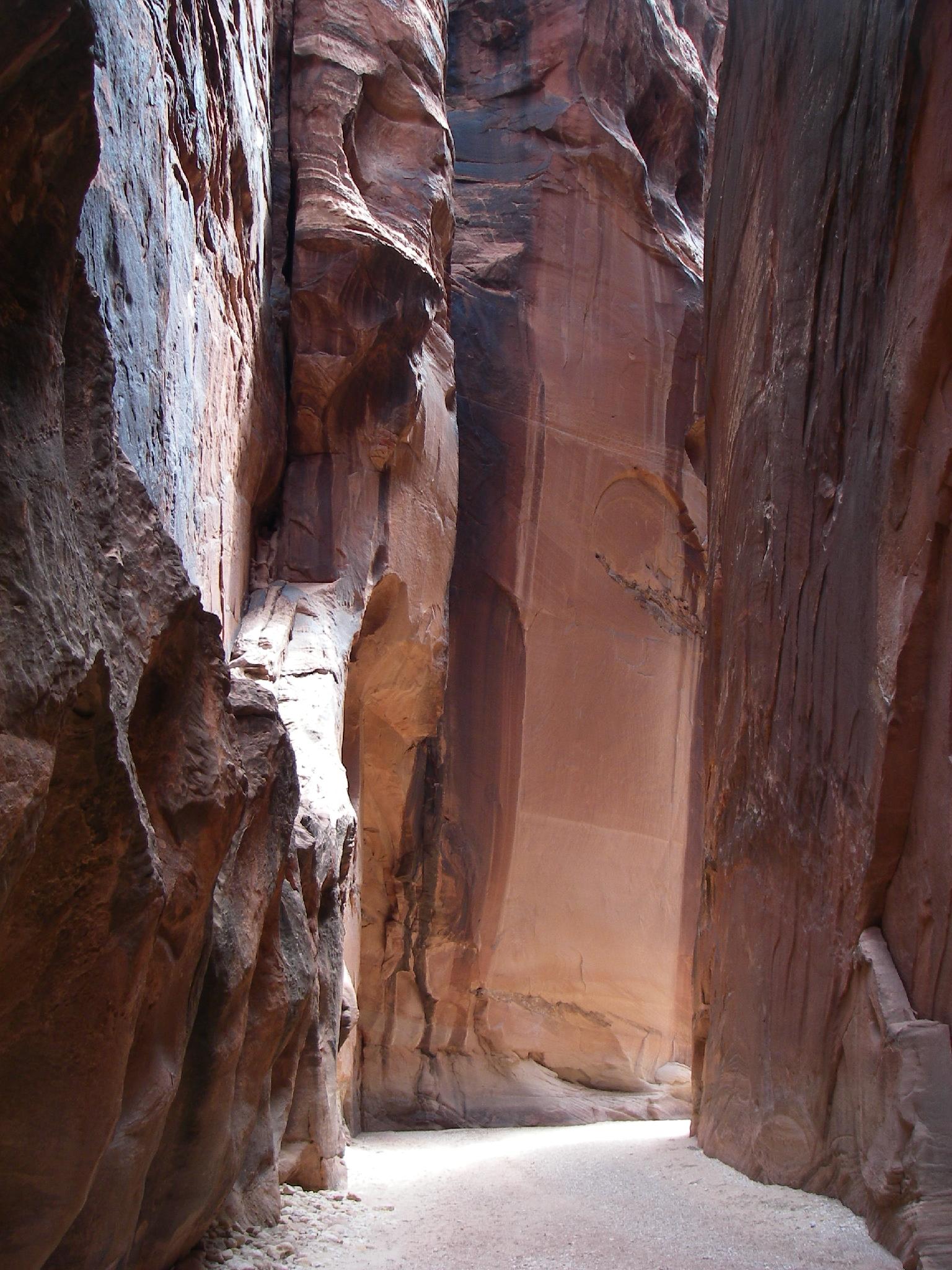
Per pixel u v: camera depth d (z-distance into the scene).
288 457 11.81
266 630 10.19
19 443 2.82
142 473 5.93
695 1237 5.55
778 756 7.79
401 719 13.23
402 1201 6.31
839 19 7.70
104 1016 3.15
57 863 3.01
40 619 2.71
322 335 11.66
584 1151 8.60
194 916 3.79
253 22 10.55
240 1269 4.54
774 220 8.73
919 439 6.19
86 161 3.03
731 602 9.16
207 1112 4.29
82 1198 3.17
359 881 12.02
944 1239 4.92
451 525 13.35
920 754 6.13
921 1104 5.39
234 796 4.01
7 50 2.64
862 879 6.39
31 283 2.97
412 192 12.88
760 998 7.68
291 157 12.14
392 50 13.10
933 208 6.06
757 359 8.88
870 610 6.57
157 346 6.38
